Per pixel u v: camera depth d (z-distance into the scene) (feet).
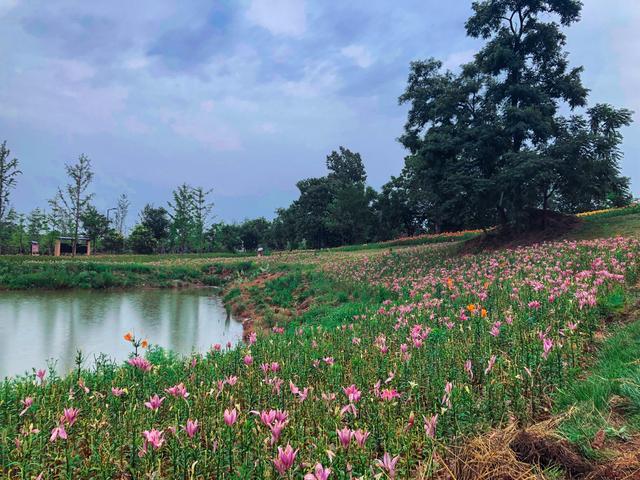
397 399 13.60
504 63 71.77
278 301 60.13
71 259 135.44
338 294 51.88
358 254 110.52
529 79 73.87
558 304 22.11
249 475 9.84
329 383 16.10
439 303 28.40
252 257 149.07
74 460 11.49
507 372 14.93
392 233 189.67
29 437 11.90
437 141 73.51
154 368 19.74
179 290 92.89
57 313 59.21
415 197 145.38
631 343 16.21
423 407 13.37
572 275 30.89
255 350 23.30
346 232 199.21
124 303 70.44
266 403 14.90
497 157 70.18
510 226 72.69
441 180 72.69
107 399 16.81
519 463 9.70
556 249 46.96
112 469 11.19
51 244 189.67
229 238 249.96
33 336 44.34
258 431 11.56
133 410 13.75
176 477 10.40
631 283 26.63
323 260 101.40
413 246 117.08
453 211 73.31
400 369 16.11
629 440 10.37
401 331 23.35
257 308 58.59
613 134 66.59
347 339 24.16
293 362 20.03
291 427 11.72
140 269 104.17
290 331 35.14
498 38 74.23
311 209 225.15
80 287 91.71
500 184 64.28
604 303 21.88
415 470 10.44
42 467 11.05
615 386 12.83
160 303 71.15
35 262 103.24
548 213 72.74
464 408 12.76
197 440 11.09
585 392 12.87
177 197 209.87
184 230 208.95
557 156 64.75
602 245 41.93
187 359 24.89
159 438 10.60
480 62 76.69
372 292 48.08
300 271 80.69
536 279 31.96
